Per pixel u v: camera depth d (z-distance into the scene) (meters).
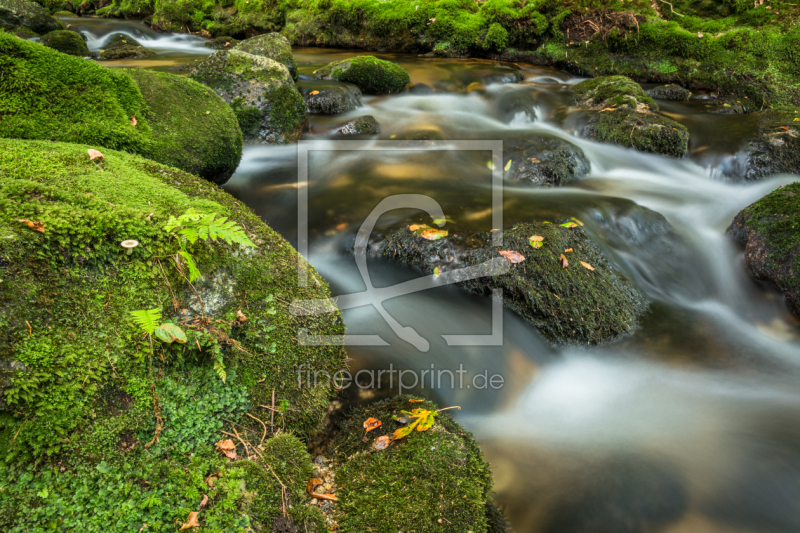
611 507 2.82
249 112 6.45
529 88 9.57
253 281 2.70
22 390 1.82
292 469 2.29
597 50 10.57
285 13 14.58
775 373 3.95
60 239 2.11
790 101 8.80
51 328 1.99
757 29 9.53
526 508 2.78
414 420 2.70
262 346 2.57
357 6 13.00
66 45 11.13
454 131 7.67
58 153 2.87
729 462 3.13
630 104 8.03
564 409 3.47
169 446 2.11
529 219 4.84
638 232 5.27
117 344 2.11
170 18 16.42
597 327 4.04
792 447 3.25
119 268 2.26
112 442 1.96
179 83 4.61
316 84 8.38
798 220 4.82
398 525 2.17
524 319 3.99
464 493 2.32
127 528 1.81
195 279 2.47
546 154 6.51
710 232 5.60
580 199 5.55
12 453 1.76
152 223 2.43
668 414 3.50
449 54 12.11
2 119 3.25
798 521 2.79
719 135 7.59
